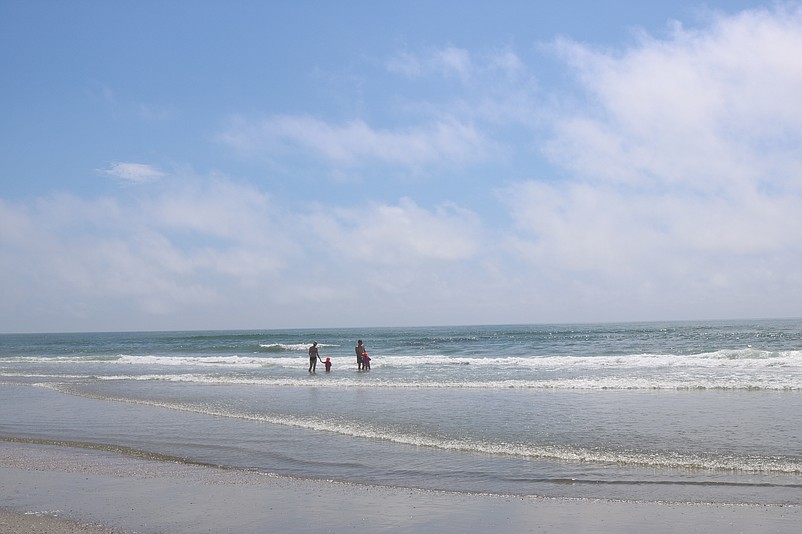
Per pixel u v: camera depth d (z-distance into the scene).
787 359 28.91
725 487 8.28
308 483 8.89
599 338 66.69
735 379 21.11
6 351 68.44
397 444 11.60
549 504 7.62
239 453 11.12
